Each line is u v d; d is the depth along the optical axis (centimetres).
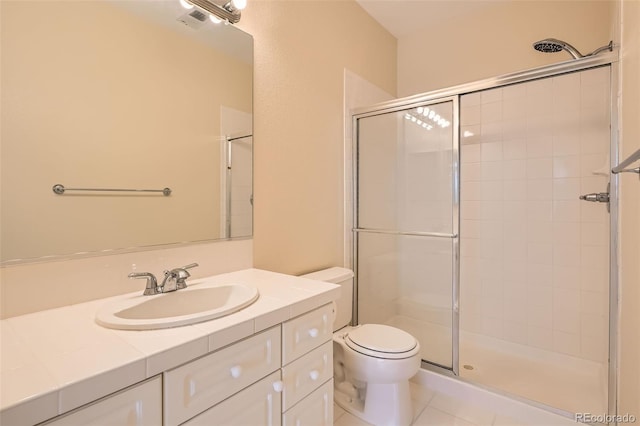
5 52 90
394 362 145
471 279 246
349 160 227
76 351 71
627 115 123
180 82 130
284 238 177
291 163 181
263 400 96
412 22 258
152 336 79
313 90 195
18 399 54
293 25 181
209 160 141
